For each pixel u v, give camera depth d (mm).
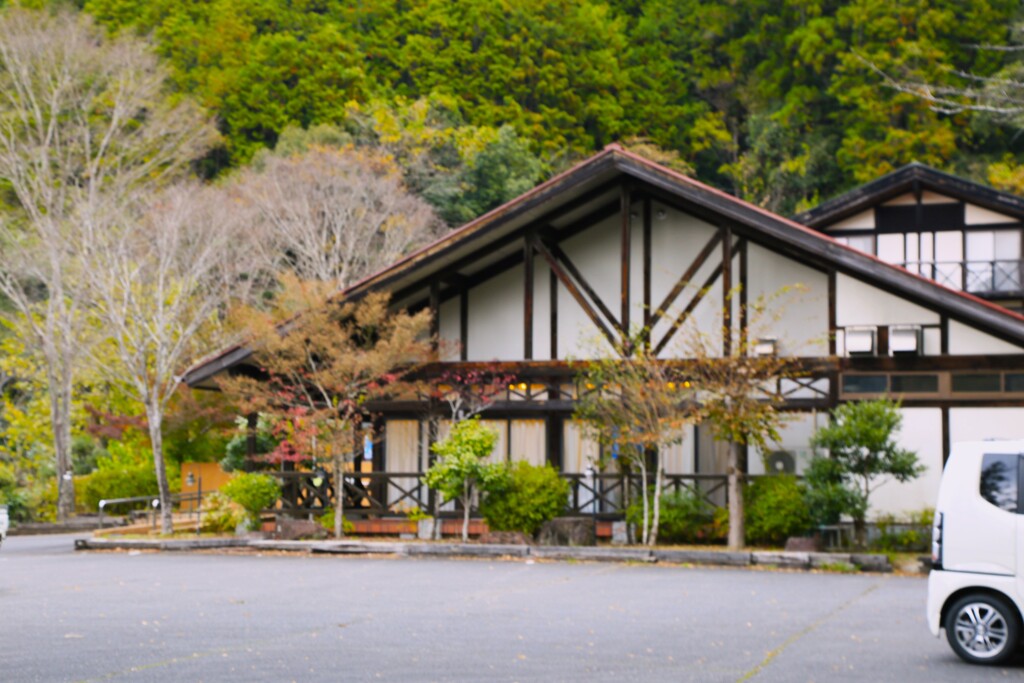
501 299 25297
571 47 56531
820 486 20625
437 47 54875
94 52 40531
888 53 51312
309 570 18719
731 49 59000
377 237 41531
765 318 23656
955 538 10477
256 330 22688
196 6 54406
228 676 9195
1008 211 26609
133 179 38000
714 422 20828
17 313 41062
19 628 11953
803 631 12180
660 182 22844
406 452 24797
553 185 23172
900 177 27000
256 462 24703
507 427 24188
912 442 22391
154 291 30781
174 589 15836
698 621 12859
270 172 41438
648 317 23953
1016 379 22109
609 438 21766
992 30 48969
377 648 10695
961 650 10328
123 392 33719
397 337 22375
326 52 52312
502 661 10016
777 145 53438
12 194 42375
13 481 36281
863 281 23016
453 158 47219
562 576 17859
